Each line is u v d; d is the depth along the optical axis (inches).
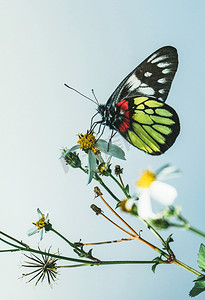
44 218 12.5
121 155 12.3
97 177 12.0
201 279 10.9
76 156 12.4
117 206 11.8
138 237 11.5
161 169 10.2
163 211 9.4
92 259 11.7
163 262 11.4
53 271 11.9
